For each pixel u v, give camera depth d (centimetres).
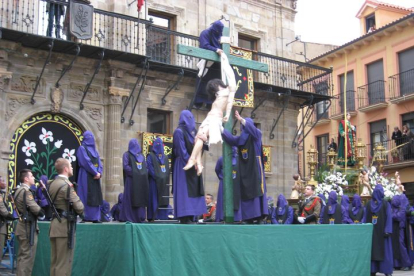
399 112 2764
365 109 2917
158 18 1961
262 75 2164
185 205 821
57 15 1641
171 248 686
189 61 1872
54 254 766
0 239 1069
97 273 725
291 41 2330
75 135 1691
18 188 891
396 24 2739
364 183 1694
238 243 748
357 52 3047
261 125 2147
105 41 1762
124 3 1814
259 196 859
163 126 1911
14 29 1539
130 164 1073
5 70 1522
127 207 1079
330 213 1348
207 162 1964
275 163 2169
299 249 827
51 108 1630
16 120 1565
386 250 1241
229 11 2142
